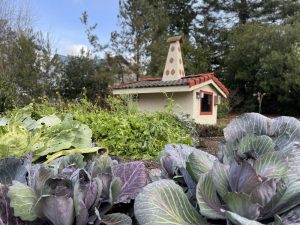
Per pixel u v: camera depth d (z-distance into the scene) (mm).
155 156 4602
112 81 17234
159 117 5984
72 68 16969
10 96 7852
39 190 857
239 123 1063
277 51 16938
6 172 1078
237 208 727
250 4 22422
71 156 1135
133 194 987
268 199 748
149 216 736
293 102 17094
